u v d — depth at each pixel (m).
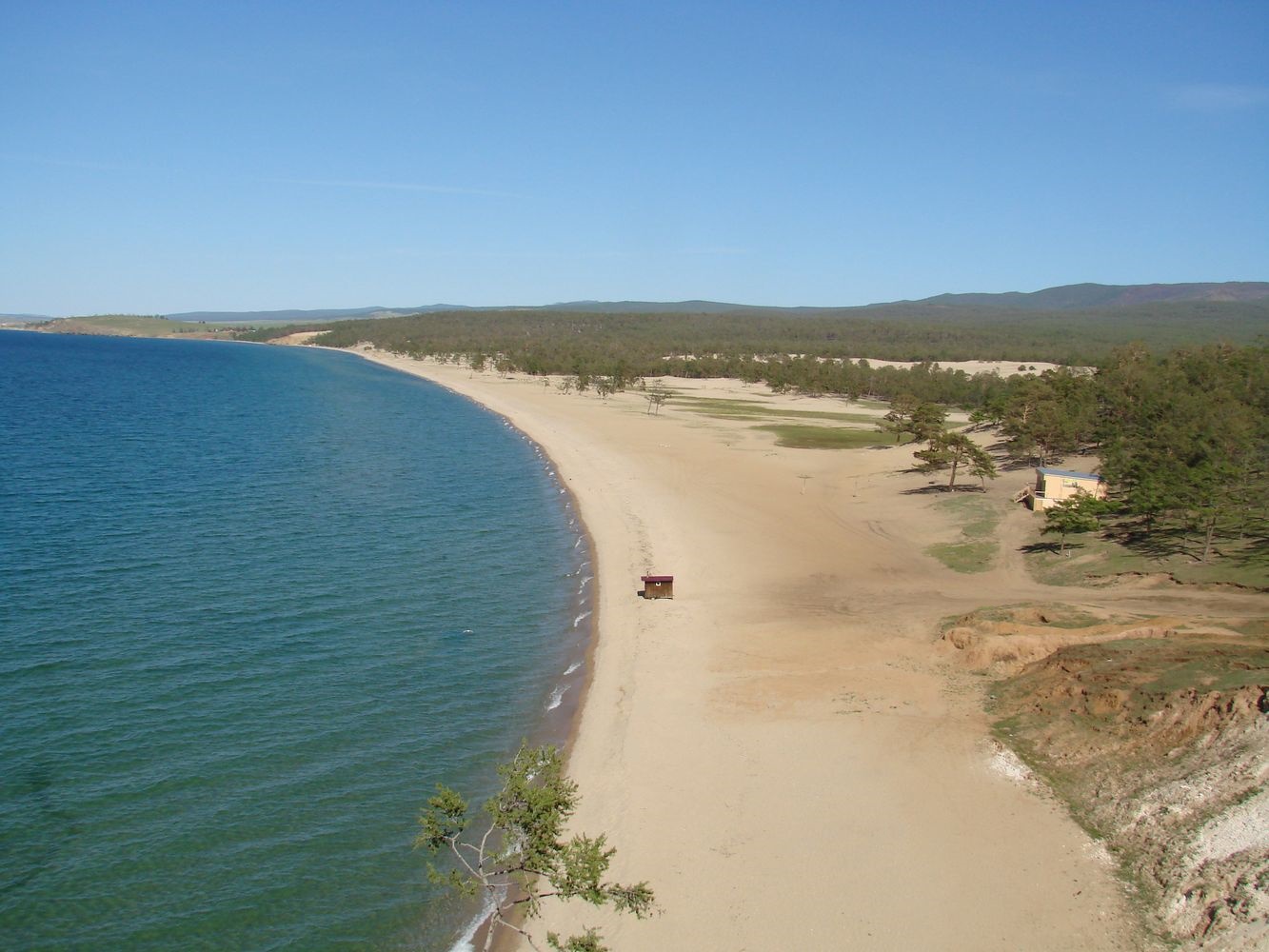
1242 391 68.75
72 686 29.81
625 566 47.31
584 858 18.48
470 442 96.12
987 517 55.56
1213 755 23.08
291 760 26.22
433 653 34.72
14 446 76.88
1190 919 18.53
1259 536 44.09
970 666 32.56
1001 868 21.22
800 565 47.41
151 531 49.91
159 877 20.98
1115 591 39.31
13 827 22.38
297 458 79.12
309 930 19.69
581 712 30.03
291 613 38.03
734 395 160.25
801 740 27.67
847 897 20.41
